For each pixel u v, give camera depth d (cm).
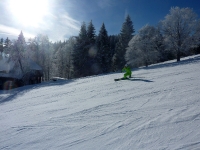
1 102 1441
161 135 446
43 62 4197
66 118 679
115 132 502
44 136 534
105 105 797
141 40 3103
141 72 1883
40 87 2061
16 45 2858
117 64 4212
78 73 3797
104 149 424
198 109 575
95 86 1455
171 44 2702
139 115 608
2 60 3084
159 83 1127
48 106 967
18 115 849
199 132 432
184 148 375
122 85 1291
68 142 478
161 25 2850
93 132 520
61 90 1548
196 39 2625
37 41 4134
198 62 1952
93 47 3903
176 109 609
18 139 532
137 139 446
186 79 1117
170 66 2039
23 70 2886
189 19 2597
